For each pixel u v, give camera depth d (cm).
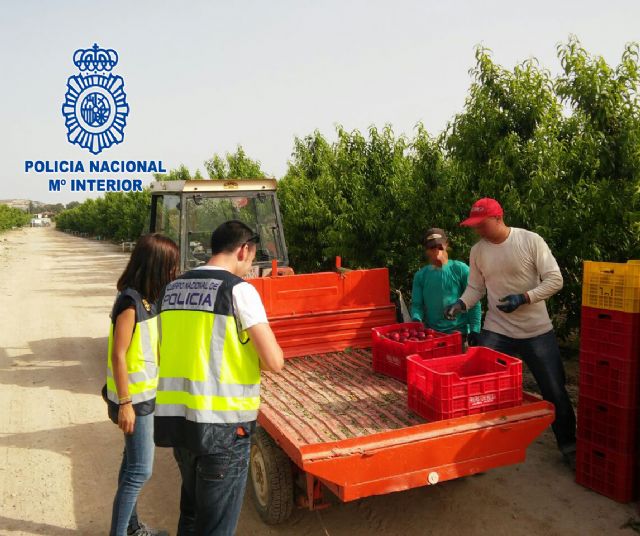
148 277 340
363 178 1019
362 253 983
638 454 420
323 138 1416
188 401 284
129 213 3641
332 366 524
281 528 400
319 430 373
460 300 493
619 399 415
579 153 612
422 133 864
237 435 288
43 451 544
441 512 418
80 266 2673
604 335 425
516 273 462
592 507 418
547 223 615
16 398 700
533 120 644
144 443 345
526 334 474
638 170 591
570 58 617
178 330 293
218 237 314
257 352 283
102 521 420
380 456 324
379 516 414
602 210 598
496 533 388
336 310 573
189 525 326
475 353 420
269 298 548
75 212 7750
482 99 657
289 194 1309
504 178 633
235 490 289
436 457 340
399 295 598
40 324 1191
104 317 1270
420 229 852
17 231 8712
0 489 469
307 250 1276
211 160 1988
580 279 642
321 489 377
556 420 479
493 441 356
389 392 447
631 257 617
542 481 461
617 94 595
